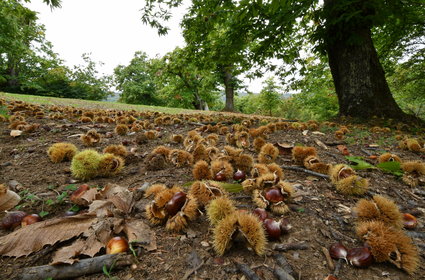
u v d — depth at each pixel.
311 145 4.34
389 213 1.66
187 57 10.75
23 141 4.16
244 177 2.50
